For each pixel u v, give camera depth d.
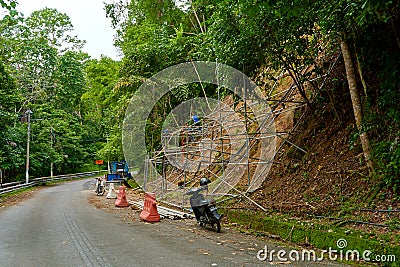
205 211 8.69
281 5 6.02
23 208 14.05
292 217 7.92
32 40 35.09
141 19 22.73
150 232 8.36
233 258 5.83
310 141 10.04
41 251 6.54
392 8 6.59
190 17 19.22
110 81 29.81
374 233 5.91
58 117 37.81
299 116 11.13
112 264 5.62
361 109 7.51
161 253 6.27
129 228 8.95
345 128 9.14
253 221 8.49
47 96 36.16
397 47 7.51
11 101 22.03
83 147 42.88
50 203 15.73
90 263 5.70
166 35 18.20
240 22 8.16
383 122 7.60
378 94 8.01
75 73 40.09
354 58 8.50
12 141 24.59
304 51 9.30
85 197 18.59
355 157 8.23
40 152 30.75
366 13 5.73
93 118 44.09
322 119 10.06
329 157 9.00
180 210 12.11
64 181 35.12
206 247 6.69
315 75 10.74
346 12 6.23
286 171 10.10
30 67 34.28
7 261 5.90
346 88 9.30
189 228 8.89
